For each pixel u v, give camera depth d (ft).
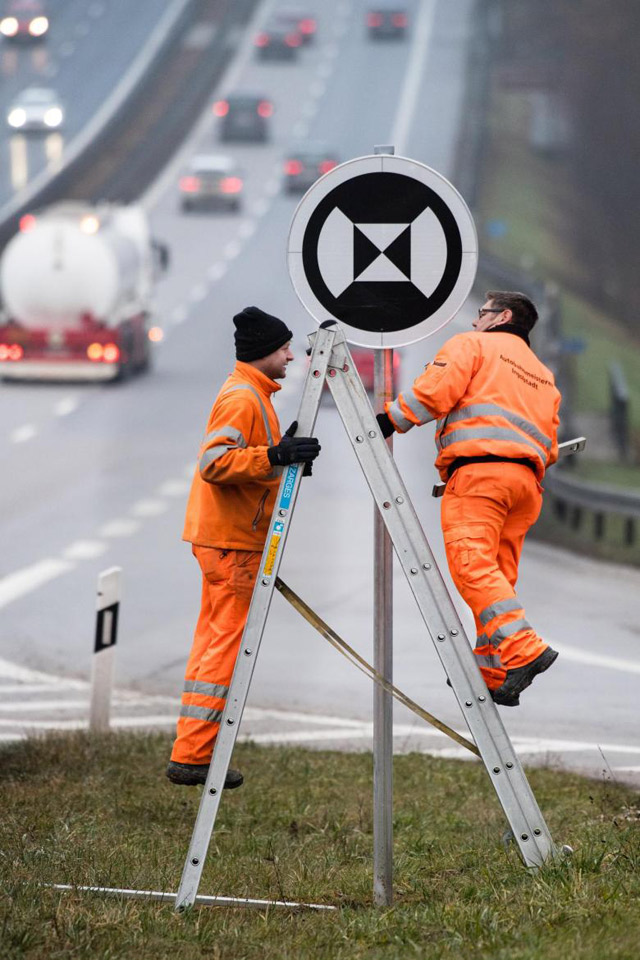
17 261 470.80
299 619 220.64
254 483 82.58
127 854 92.32
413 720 161.38
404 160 76.84
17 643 205.26
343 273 77.30
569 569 277.64
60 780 118.73
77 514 307.99
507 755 78.23
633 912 71.61
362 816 109.70
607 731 155.33
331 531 293.84
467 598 80.94
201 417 433.48
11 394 472.44
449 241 77.00
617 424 458.91
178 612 225.56
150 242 524.11
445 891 81.76
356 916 76.74
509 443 80.43
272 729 157.99
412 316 77.36
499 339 82.02
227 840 100.73
